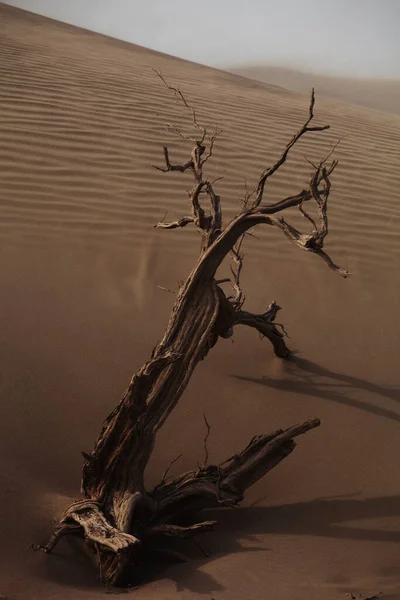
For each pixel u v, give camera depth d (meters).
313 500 4.68
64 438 4.96
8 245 7.38
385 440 5.43
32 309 6.49
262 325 5.75
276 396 5.84
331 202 9.20
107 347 6.16
